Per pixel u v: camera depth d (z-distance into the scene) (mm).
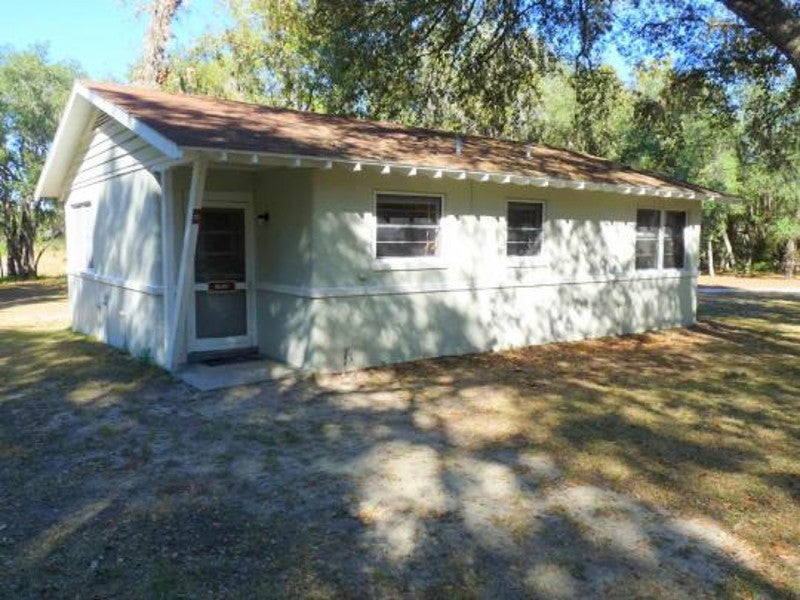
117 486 4809
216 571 3609
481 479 4945
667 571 3627
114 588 3434
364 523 4207
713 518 4297
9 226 34938
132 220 9289
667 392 7672
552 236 10828
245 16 23094
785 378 8477
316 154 7520
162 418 6484
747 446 5730
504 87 12930
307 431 6105
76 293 12359
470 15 11672
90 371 8438
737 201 13070
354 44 12258
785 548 3900
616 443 5789
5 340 11102
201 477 4980
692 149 26188
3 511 4383
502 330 10281
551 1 11078
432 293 9375
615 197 11781
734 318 14953
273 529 4121
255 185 9133
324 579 3531
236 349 9281
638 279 12320
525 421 6438
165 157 7859
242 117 9297
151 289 8570
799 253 34656
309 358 8305
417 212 9211
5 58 31234
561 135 24328
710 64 12289
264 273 9156
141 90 10211
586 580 3535
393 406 6973
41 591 3404
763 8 8094
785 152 20094
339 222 8312
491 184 9898
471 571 3621
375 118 14234
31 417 6531
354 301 8555
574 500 4566
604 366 9203
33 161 32344
